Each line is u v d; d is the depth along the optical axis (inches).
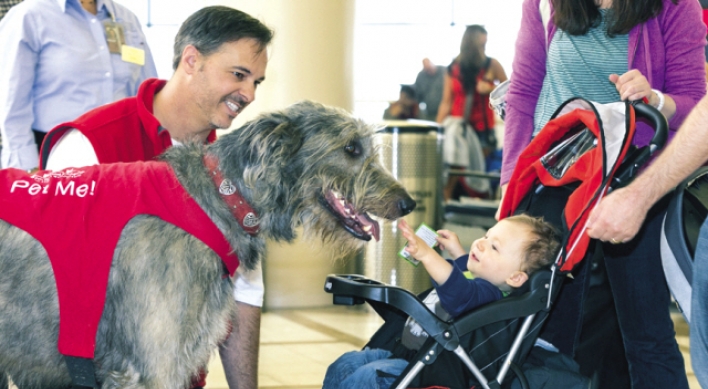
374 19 410.9
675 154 83.8
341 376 99.4
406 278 237.5
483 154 392.8
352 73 250.5
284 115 100.6
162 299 86.1
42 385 92.1
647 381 106.5
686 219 92.9
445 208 338.6
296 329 212.1
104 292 84.5
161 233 86.9
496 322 93.0
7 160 136.6
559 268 92.3
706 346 83.4
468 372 93.7
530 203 111.2
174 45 108.3
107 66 147.8
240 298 112.4
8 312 86.7
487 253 102.0
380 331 107.7
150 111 109.3
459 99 389.7
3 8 166.9
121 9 156.9
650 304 104.9
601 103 109.2
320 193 102.5
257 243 95.9
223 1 238.5
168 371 87.1
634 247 103.4
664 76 109.6
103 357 89.0
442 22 413.7
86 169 90.7
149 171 89.5
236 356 113.7
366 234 105.8
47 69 140.9
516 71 119.8
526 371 95.3
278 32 236.7
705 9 139.4
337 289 93.8
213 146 94.4
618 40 108.0
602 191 91.1
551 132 102.8
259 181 92.5
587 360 106.0
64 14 142.5
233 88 105.8
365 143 104.8
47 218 85.4
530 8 118.5
